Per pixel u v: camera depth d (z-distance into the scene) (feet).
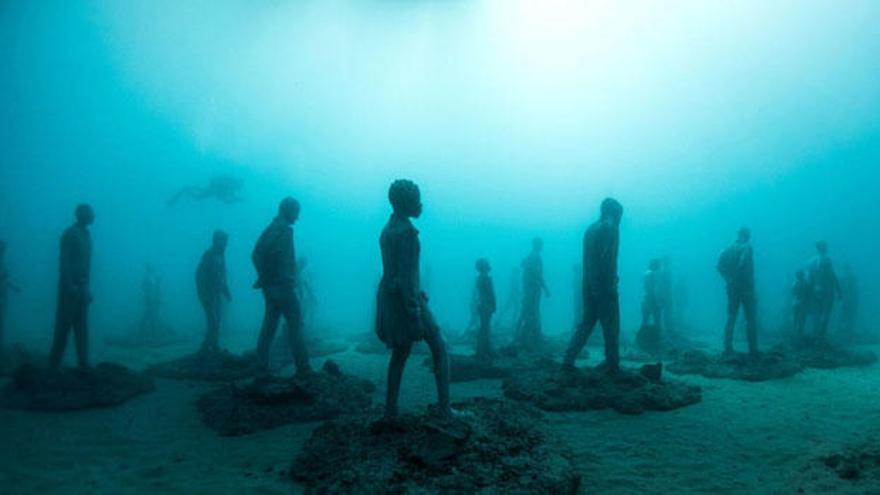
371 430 19.22
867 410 26.07
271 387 24.97
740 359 36.81
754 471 18.15
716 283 153.99
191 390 30.42
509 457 16.89
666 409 26.08
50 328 70.54
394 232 19.24
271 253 30.27
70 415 24.68
